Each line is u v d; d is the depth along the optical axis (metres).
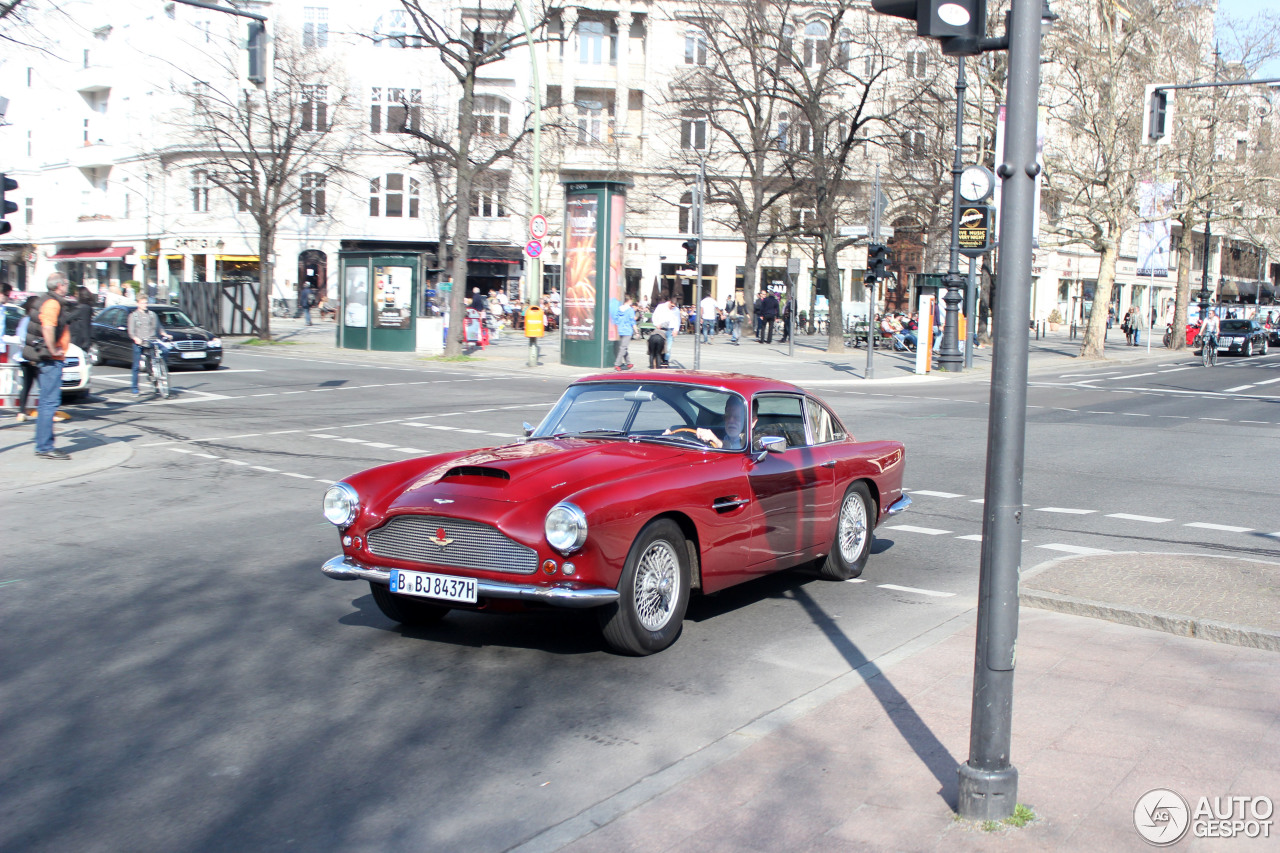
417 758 4.48
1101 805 3.94
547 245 52.41
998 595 3.76
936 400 22.91
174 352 25.48
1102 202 39.03
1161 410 22.06
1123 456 15.09
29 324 12.65
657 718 4.98
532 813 3.97
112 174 58.97
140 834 3.78
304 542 8.78
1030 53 3.54
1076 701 5.07
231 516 9.89
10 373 17.69
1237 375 33.66
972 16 3.79
